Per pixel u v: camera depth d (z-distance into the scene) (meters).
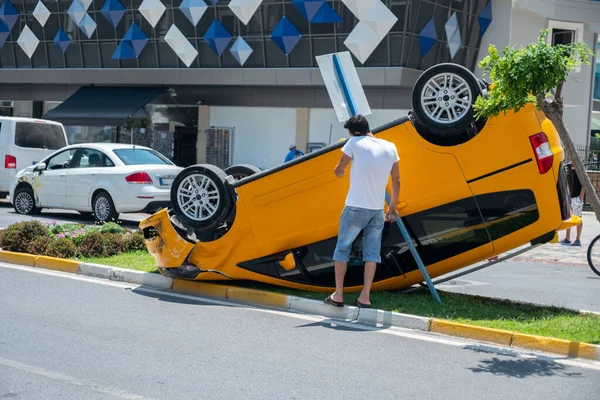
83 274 9.61
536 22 31.75
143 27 33.81
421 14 28.56
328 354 6.25
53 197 16.55
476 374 5.79
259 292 8.23
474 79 7.46
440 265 8.08
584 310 8.52
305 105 31.95
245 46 31.53
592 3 31.53
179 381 5.41
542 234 7.82
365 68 29.16
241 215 8.40
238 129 33.81
